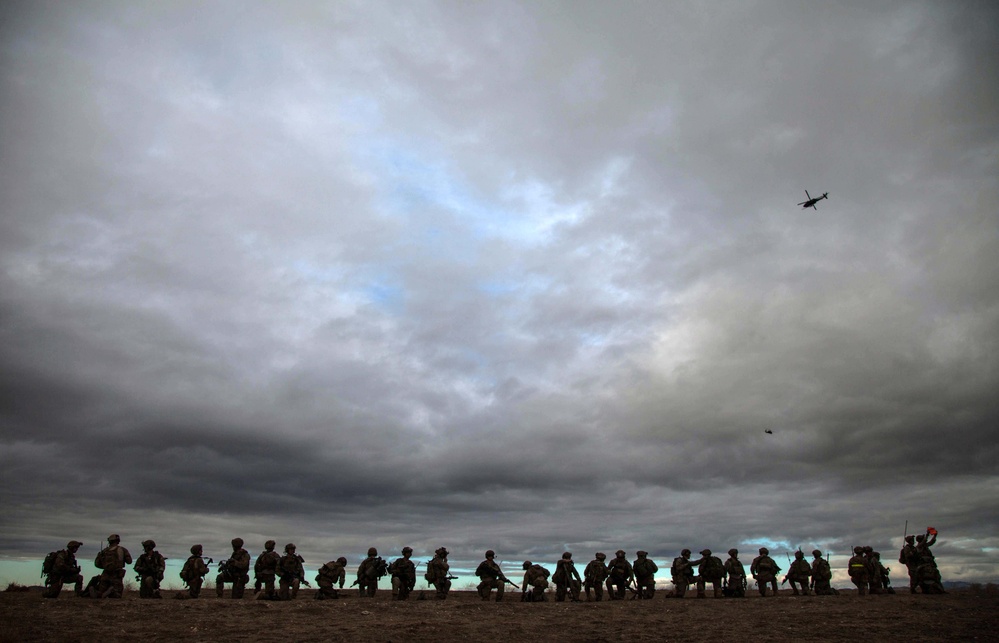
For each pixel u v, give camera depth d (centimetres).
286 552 2484
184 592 2778
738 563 2727
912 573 2639
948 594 2514
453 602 2330
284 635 1524
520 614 1959
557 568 2588
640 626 1709
